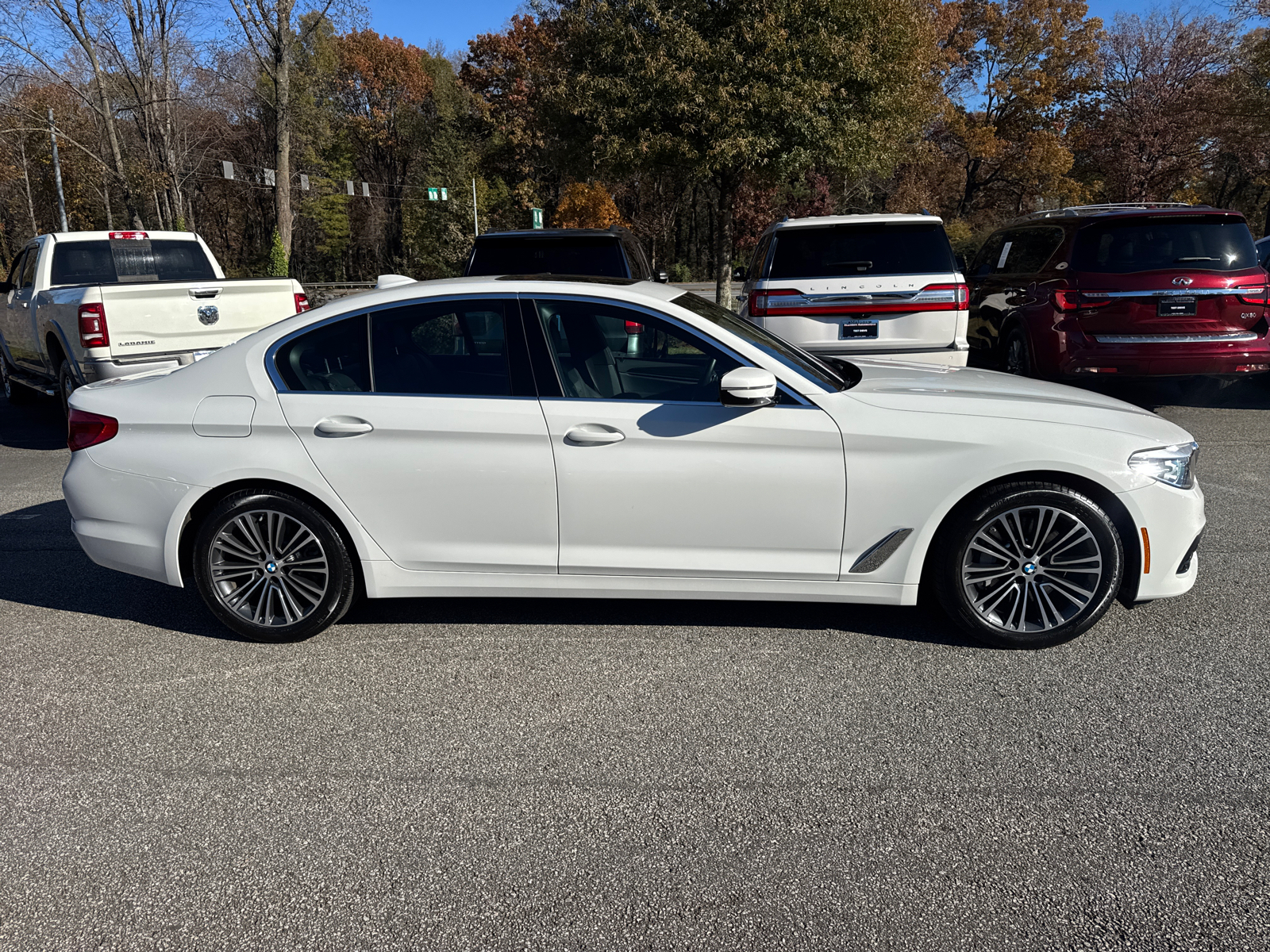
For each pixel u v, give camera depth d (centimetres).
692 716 332
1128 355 791
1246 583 447
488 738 320
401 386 386
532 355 381
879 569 376
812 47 1548
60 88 3997
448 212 5388
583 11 1695
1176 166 3894
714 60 1559
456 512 384
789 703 339
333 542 394
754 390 350
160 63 3209
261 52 2920
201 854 258
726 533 377
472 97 5881
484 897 237
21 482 738
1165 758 295
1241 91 2977
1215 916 222
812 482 369
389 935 223
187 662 389
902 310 738
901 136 1773
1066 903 229
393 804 281
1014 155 4862
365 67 6016
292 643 407
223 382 396
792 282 745
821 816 268
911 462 365
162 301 821
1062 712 327
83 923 231
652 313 380
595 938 221
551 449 375
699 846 256
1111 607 422
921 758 299
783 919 226
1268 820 260
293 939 223
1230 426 821
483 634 412
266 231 6141
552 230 945
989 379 433
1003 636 377
